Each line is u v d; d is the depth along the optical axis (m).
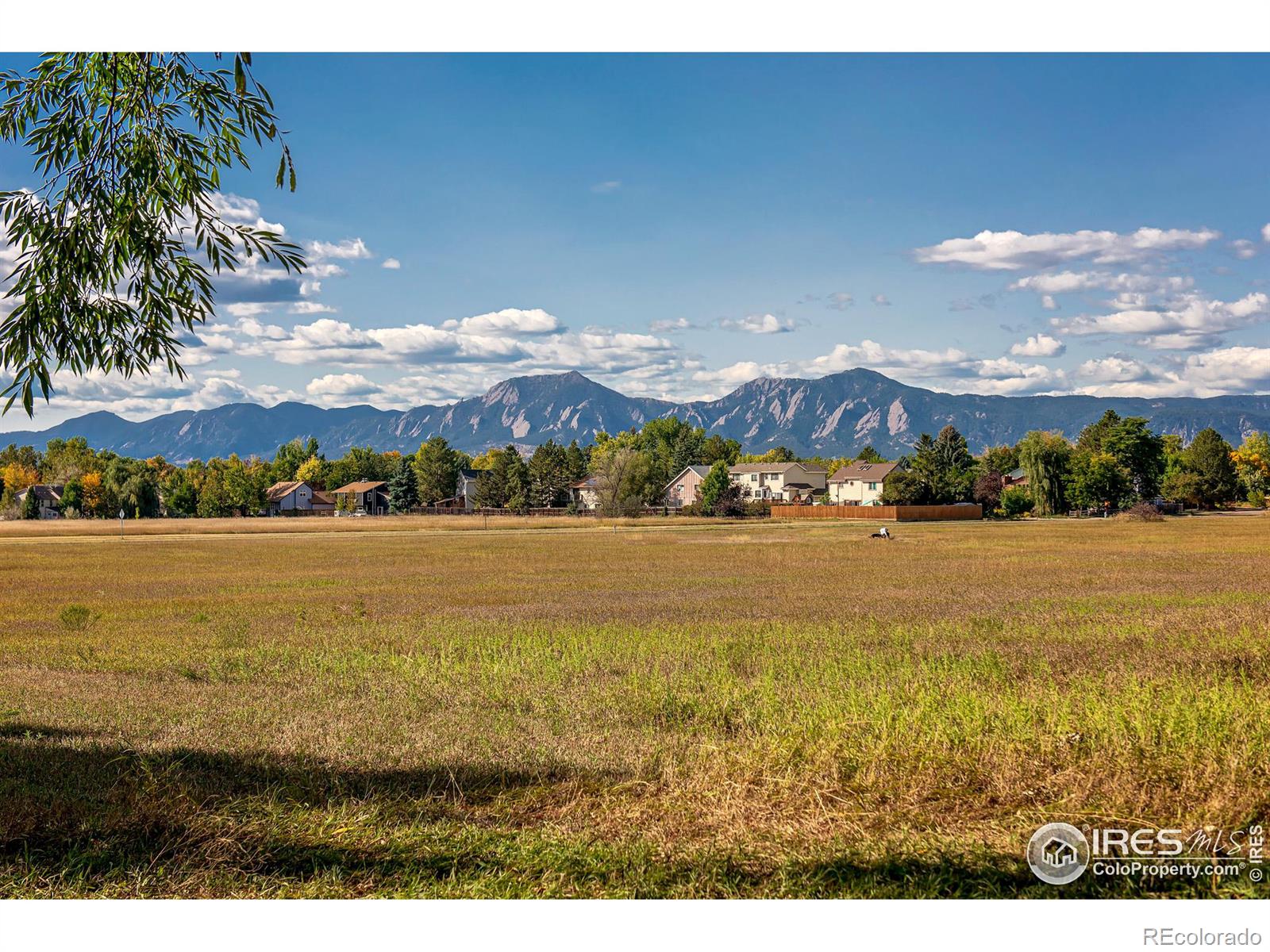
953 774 7.44
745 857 5.98
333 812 6.79
